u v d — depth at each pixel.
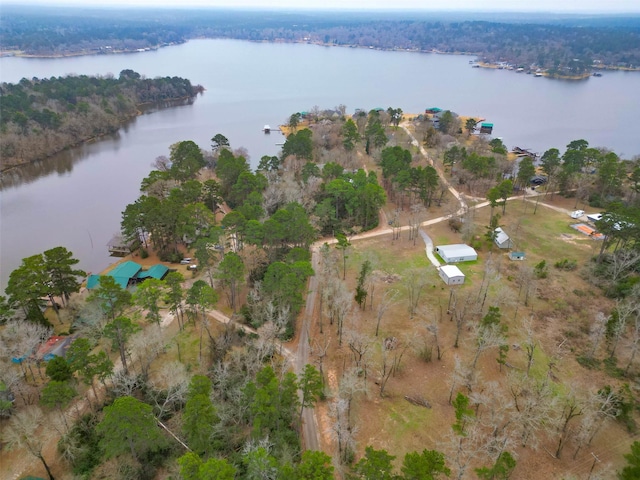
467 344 66.69
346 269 88.31
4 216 116.50
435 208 116.31
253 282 83.06
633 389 57.81
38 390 59.03
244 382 56.84
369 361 63.69
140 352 65.50
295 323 73.19
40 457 46.91
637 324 61.97
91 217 116.12
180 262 92.94
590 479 44.78
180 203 96.06
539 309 73.94
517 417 50.22
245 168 122.06
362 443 52.06
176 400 56.56
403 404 57.28
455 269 83.88
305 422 55.47
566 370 61.25
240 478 44.38
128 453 49.12
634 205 106.31
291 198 105.12
